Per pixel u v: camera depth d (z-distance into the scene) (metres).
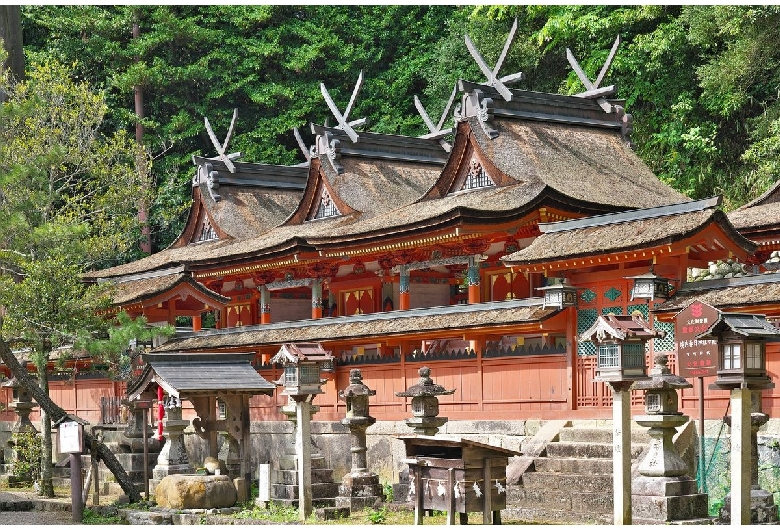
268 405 33.12
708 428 22.08
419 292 39.53
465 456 18.55
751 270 30.45
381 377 30.41
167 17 58.75
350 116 61.59
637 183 34.91
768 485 20.92
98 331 30.48
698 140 44.09
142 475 28.34
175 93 61.09
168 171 58.09
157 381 25.09
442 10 62.34
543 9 49.97
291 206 47.34
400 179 40.81
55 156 30.94
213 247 43.97
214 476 24.47
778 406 21.84
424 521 20.91
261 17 60.72
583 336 18.22
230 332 36.81
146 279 39.38
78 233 29.58
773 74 43.81
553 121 36.00
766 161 40.28
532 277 35.47
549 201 30.39
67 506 26.67
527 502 21.75
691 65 46.41
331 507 22.88
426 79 61.19
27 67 57.94
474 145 34.34
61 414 26.61
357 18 63.75
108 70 59.78
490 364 27.55
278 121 60.31
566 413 25.45
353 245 33.97
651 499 18.70
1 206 29.73
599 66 47.81
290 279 39.97
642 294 23.66
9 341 29.88
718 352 17.05
